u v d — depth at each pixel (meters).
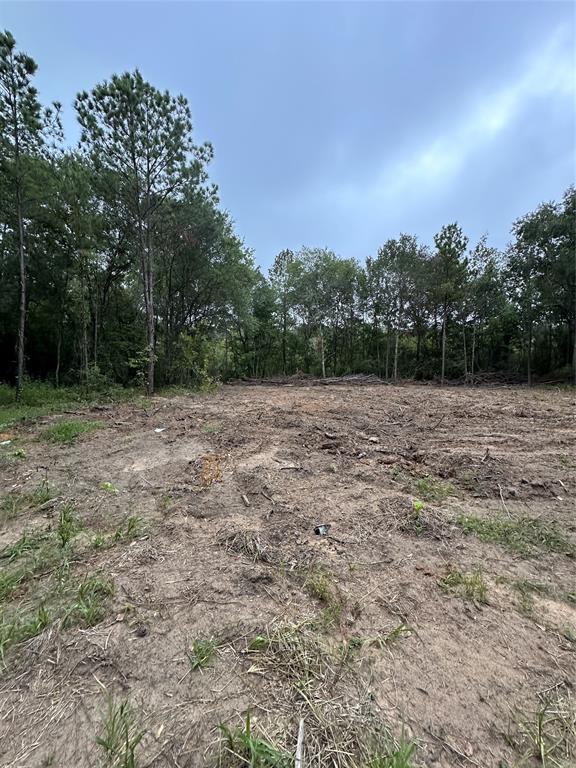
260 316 26.25
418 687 1.26
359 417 6.46
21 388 9.51
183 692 1.24
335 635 1.50
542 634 1.52
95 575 1.92
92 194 11.33
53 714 1.17
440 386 16.45
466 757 1.04
